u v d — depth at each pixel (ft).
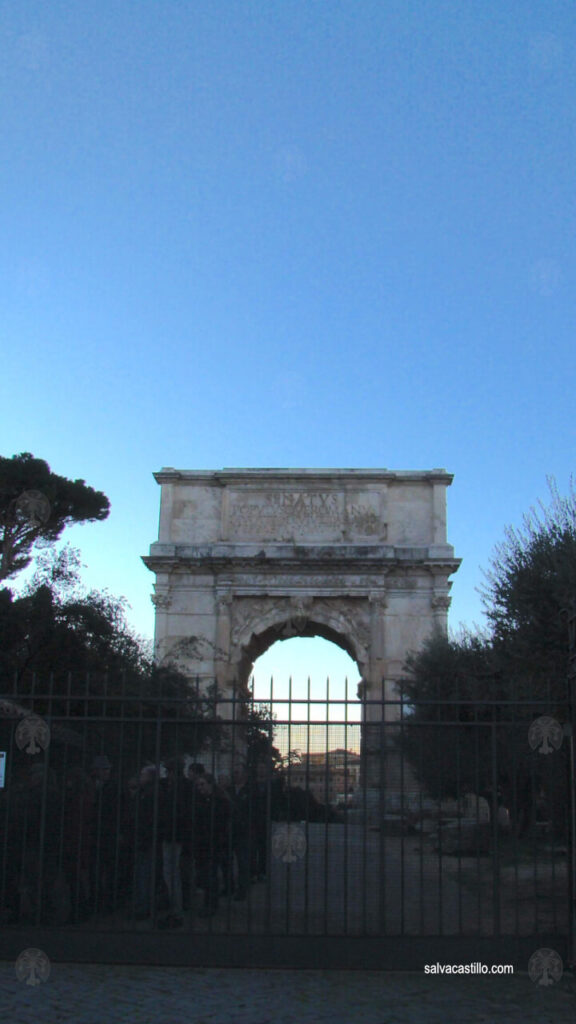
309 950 49.55
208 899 52.39
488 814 67.97
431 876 69.62
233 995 44.04
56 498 194.59
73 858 53.47
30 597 117.60
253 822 55.11
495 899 49.67
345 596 209.97
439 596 208.54
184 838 55.26
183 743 55.42
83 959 50.11
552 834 50.49
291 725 52.95
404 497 214.28
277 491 213.46
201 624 211.00
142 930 50.44
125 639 126.41
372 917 58.70
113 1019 39.83
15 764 54.80
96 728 54.95
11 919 52.70
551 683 75.05
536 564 80.64
